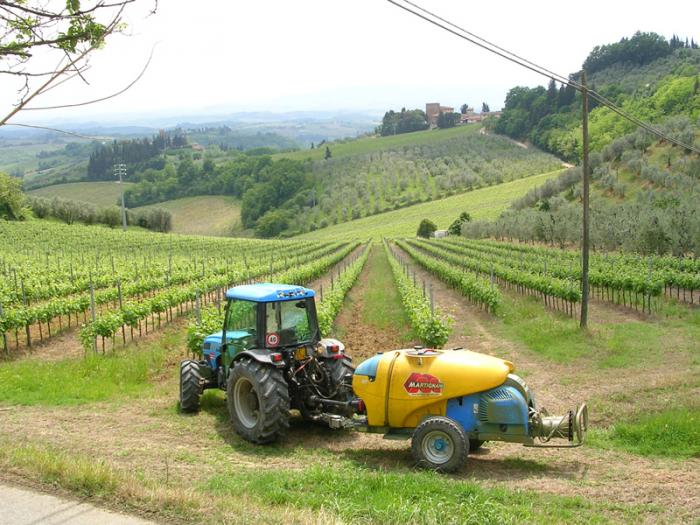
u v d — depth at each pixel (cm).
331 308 2016
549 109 17850
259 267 3909
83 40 425
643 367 1373
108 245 6781
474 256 4562
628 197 6125
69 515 584
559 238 5000
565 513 610
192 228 15912
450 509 590
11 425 973
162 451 836
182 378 1055
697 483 708
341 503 611
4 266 3600
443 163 16025
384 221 11300
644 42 19162
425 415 801
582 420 789
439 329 1638
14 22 423
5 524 564
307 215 14100
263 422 866
